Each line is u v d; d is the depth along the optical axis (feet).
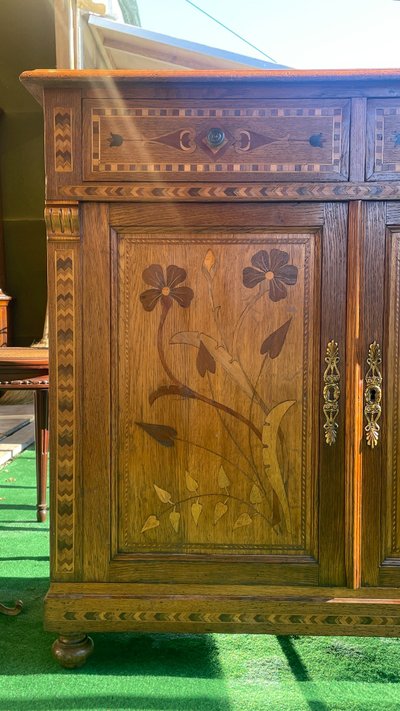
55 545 4.56
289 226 4.40
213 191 4.33
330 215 4.38
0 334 18.06
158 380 4.53
